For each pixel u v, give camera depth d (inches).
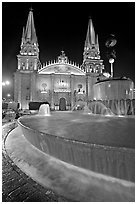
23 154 148.6
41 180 103.0
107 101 416.8
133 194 84.0
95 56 2581.2
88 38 2691.9
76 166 108.3
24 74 2235.5
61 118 290.2
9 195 87.9
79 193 88.0
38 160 130.3
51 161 123.5
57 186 95.5
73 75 2327.8
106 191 87.9
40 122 227.5
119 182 90.4
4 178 106.3
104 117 313.6
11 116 804.6
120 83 501.7
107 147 91.6
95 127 172.9
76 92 2308.1
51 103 2219.5
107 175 95.0
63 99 2289.6
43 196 87.2
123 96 498.6
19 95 2165.4
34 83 2207.2
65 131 144.9
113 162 91.2
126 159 86.9
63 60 2484.0
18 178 106.3
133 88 533.6
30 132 160.2
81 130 151.5
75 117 308.2
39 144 142.7
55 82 2297.0
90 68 2513.5
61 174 106.7
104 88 525.0
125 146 92.4
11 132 277.7
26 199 84.5
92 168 99.9
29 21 2536.9
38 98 2231.8
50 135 124.4
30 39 2418.8
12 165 127.1
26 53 2354.8
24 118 296.0
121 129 156.5
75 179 99.9
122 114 374.6
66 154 112.6
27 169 119.3
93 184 93.7
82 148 101.2
